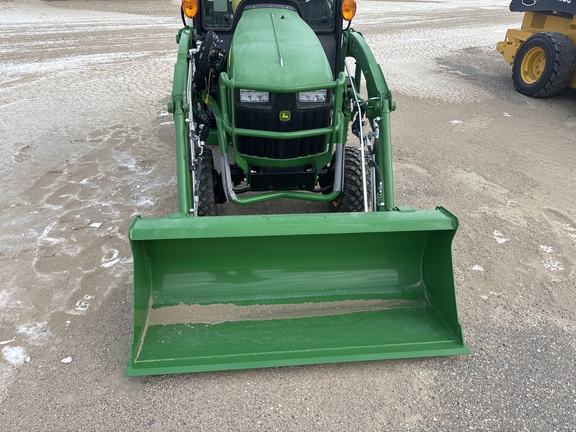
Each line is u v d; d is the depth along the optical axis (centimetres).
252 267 331
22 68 977
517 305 373
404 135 715
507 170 610
